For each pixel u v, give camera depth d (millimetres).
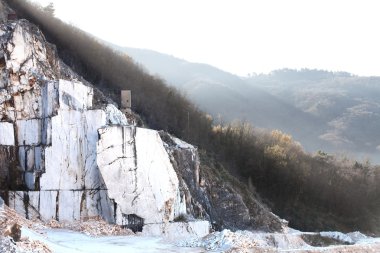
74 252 25516
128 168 34562
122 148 34594
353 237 60500
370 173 100062
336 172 96062
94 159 35000
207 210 48750
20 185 35188
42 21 69875
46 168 34438
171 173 36625
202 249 30281
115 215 34125
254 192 72125
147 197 34906
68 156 34844
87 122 35344
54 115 35062
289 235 48594
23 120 35906
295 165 85188
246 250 30062
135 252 27922
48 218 34000
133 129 34969
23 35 37125
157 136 36125
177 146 48594
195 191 47844
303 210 78625
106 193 34438
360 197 88188
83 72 66188
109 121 40062
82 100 36156
